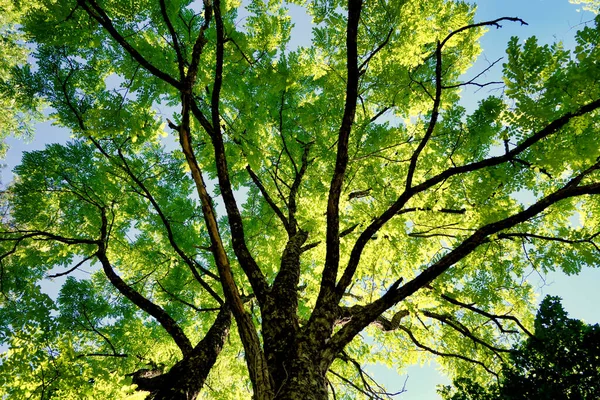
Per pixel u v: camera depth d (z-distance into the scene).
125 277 6.68
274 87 4.67
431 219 5.39
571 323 3.47
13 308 4.18
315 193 6.07
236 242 3.61
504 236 4.30
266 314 3.20
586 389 3.12
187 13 5.08
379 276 5.41
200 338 7.14
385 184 5.50
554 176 3.95
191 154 3.01
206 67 4.95
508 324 6.67
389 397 4.77
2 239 4.74
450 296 6.13
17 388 2.43
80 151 5.71
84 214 5.82
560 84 3.20
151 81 4.62
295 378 2.34
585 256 4.44
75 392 2.51
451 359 6.89
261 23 4.64
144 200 6.34
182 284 6.11
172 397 3.01
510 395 3.47
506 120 3.59
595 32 3.02
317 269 5.94
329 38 4.77
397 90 4.89
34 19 3.94
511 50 3.33
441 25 4.48
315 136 5.66
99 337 5.54
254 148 4.82
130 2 4.05
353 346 7.35
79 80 5.32
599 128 3.65
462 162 4.89
